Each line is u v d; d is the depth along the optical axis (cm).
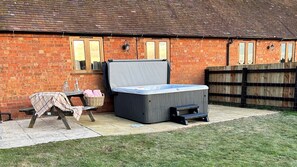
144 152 392
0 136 487
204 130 524
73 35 705
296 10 1311
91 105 611
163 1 970
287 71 705
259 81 779
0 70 626
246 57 1003
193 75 913
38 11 703
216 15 1021
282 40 1068
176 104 632
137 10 871
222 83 893
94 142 441
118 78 723
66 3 773
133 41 787
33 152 391
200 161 354
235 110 762
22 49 646
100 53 746
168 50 851
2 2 680
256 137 465
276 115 658
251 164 342
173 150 401
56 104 529
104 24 758
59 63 695
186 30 877
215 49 944
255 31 1016
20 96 653
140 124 595
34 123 575
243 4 1173
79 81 727
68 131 525
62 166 340
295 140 444
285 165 338
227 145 423
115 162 353
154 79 789
